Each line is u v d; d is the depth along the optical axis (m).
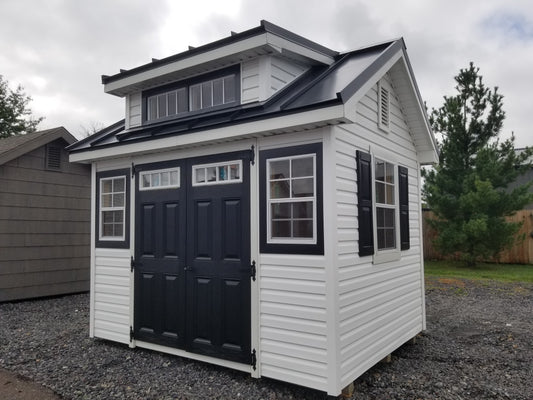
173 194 4.77
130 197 5.22
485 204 11.34
